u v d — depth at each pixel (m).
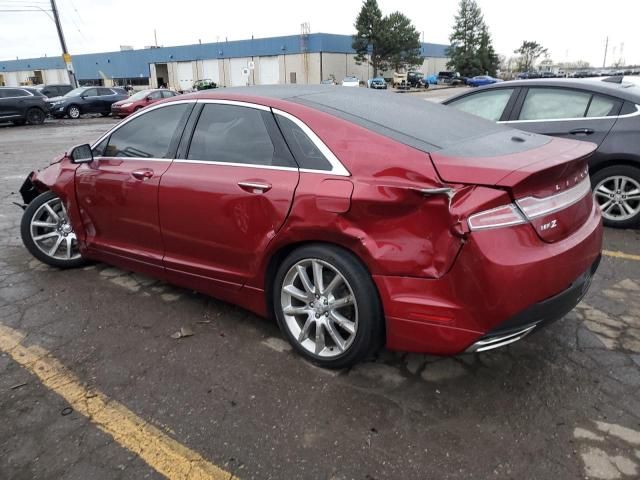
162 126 3.63
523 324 2.40
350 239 2.60
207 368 2.98
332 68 61.69
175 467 2.25
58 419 2.56
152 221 3.58
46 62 80.44
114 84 75.62
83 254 4.33
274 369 2.96
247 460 2.28
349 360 2.80
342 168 2.68
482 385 2.78
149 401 2.69
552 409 2.57
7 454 2.33
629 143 5.09
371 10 60.75
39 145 14.12
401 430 2.45
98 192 3.91
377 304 2.64
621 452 2.28
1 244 5.27
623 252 4.69
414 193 2.40
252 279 3.12
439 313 2.43
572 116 5.46
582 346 3.13
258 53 63.66
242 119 3.19
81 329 3.45
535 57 99.00
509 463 2.23
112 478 2.19
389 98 3.48
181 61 69.62
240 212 3.04
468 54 75.31
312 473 2.20
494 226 2.30
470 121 3.26
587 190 2.90
